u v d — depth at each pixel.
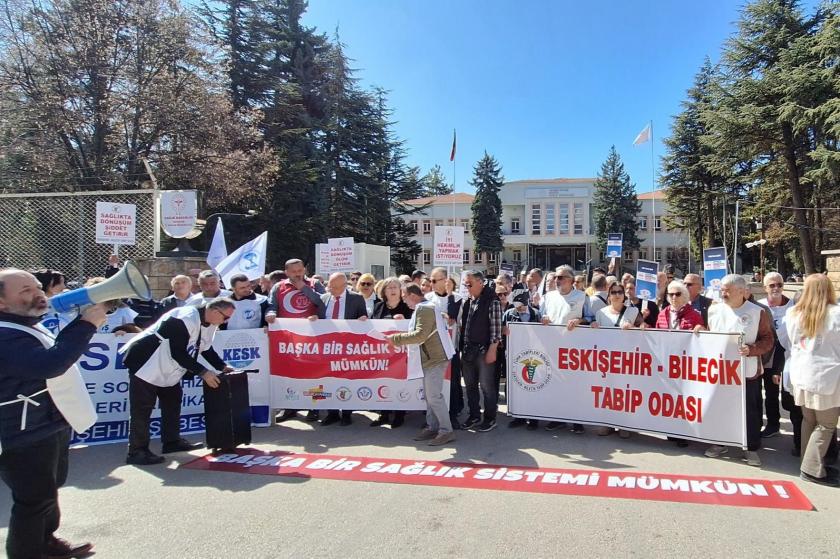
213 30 27.39
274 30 30.42
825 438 4.37
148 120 20.03
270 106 29.39
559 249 65.50
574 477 4.58
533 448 5.48
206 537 3.53
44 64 18.55
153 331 5.22
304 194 29.41
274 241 28.80
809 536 3.44
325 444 5.71
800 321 4.41
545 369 6.19
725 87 27.94
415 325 5.61
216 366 5.67
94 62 18.80
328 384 6.62
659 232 63.59
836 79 21.95
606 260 60.91
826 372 4.26
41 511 3.02
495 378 6.26
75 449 5.67
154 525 3.72
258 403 6.61
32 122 18.83
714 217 43.03
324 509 3.95
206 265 10.77
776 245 38.09
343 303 6.93
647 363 5.64
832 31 21.66
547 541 3.40
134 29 19.88
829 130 22.00
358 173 35.19
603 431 5.96
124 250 10.81
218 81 22.84
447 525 3.65
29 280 2.98
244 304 7.02
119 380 6.15
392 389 6.52
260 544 3.42
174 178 20.69
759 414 5.09
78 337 2.94
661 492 4.21
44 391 3.02
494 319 6.15
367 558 3.22
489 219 54.31
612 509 3.89
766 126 25.34
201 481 4.59
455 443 5.70
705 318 6.56
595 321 6.42
